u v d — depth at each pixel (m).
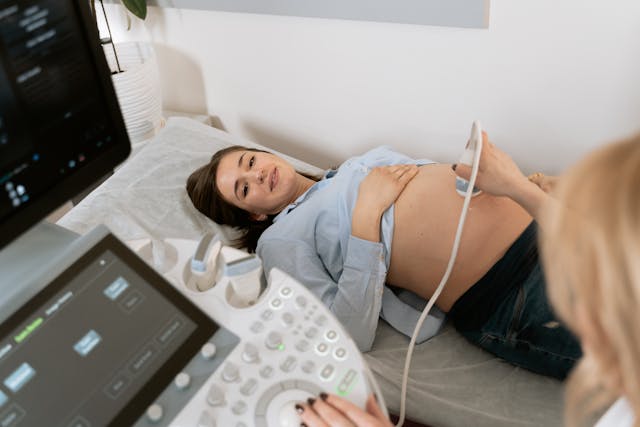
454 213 1.28
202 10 1.68
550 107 1.46
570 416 0.55
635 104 1.38
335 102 1.70
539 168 1.57
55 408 0.61
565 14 1.32
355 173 1.42
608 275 0.40
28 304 0.63
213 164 1.52
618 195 0.39
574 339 1.12
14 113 0.62
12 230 0.65
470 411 1.14
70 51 0.66
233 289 0.78
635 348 0.43
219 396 0.67
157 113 1.77
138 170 1.60
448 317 1.34
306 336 0.73
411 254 1.31
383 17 1.45
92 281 0.67
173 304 0.70
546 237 0.48
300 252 1.35
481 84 1.49
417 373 1.22
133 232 1.44
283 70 1.70
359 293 1.26
